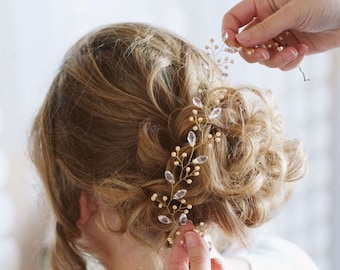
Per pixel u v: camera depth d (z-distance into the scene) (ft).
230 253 3.59
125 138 2.73
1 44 5.89
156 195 2.64
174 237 2.72
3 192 5.97
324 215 7.26
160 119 2.70
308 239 7.23
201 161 2.60
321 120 6.98
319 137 7.01
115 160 2.76
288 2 3.01
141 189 2.69
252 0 3.11
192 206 2.71
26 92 5.94
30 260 5.94
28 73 5.91
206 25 6.30
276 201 2.84
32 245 5.96
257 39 2.92
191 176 2.63
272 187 2.81
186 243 2.60
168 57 2.81
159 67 2.74
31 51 5.96
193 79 2.75
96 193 2.85
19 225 6.04
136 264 2.96
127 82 2.75
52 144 2.97
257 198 2.75
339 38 3.20
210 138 2.63
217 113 2.65
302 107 6.82
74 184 2.91
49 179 3.03
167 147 2.68
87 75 2.83
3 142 5.96
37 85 5.91
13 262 6.00
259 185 2.68
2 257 5.99
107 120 2.75
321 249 7.40
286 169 2.85
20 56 5.92
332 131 7.06
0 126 5.89
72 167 2.89
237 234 2.75
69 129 2.87
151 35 2.94
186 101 2.70
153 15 6.19
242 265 3.47
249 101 2.82
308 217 7.16
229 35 3.06
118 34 2.95
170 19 6.23
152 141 2.65
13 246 6.05
